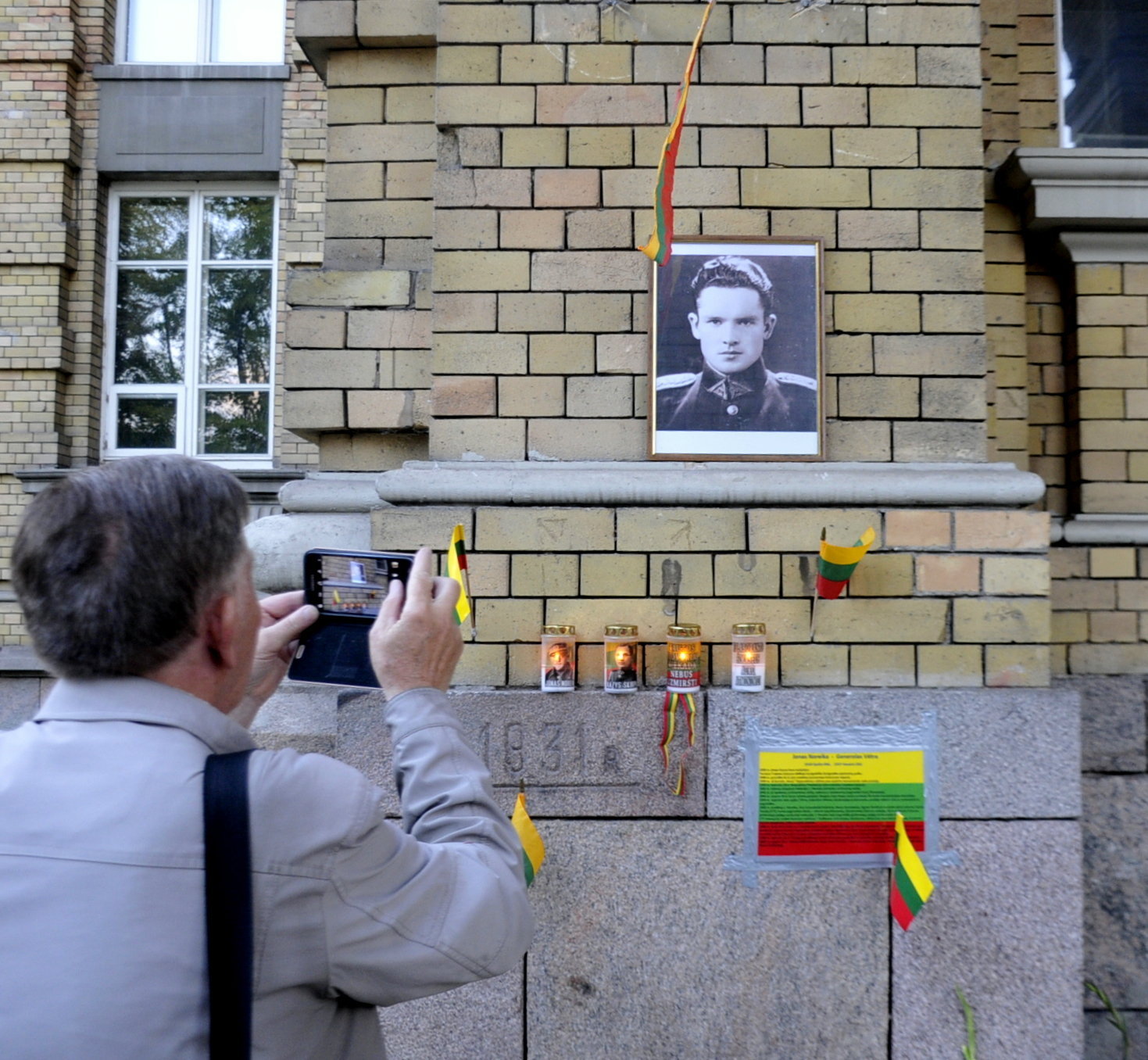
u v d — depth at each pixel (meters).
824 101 3.01
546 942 2.76
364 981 1.07
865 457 2.97
